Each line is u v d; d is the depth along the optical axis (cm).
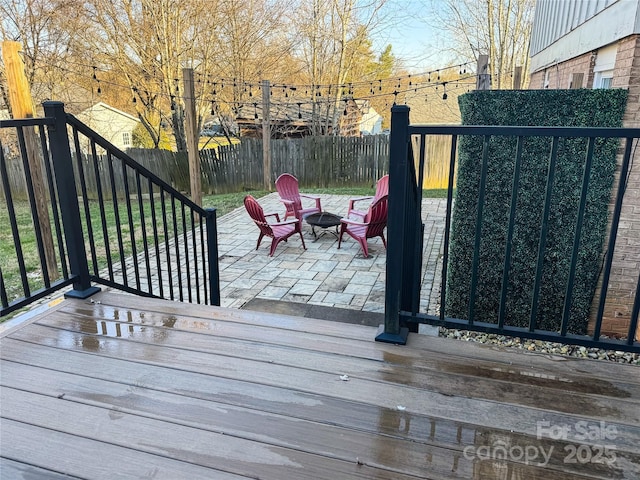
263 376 164
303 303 430
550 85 731
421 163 177
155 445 130
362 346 185
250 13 1288
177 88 1189
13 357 176
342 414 144
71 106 1134
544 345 361
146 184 1044
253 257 580
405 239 217
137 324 204
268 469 122
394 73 1573
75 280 229
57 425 138
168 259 272
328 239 668
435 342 189
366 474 120
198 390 156
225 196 1096
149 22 1127
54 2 984
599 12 412
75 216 223
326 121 1414
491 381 162
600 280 354
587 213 338
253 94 1409
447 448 130
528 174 338
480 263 367
